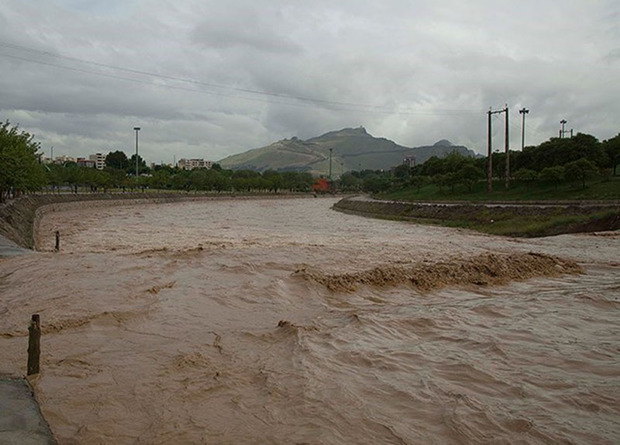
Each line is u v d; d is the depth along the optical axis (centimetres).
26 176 4394
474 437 577
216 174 12850
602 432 594
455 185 8219
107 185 9081
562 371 802
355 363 826
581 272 1875
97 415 617
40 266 1658
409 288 1515
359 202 7900
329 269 1731
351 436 575
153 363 805
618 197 4831
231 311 1160
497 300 1361
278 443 557
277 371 779
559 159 6488
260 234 3691
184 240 3102
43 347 871
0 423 568
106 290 1305
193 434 575
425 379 756
